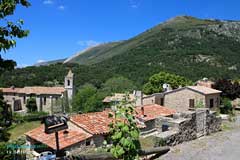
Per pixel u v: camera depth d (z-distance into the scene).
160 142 14.66
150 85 58.16
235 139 17.58
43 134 25.41
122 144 6.09
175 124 16.31
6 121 20.58
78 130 25.11
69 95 72.62
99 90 71.94
